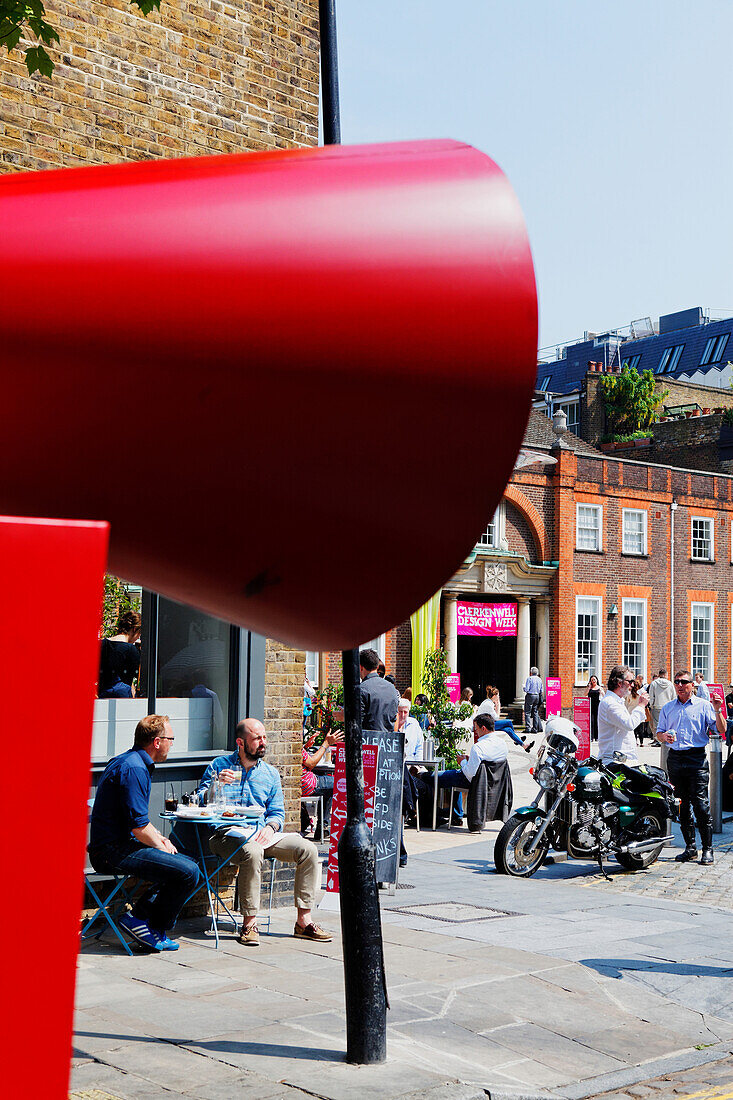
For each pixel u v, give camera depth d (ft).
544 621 103.40
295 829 27.04
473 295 5.19
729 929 25.76
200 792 24.20
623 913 27.35
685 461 142.10
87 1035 16.72
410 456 5.24
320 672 78.07
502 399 5.22
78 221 4.96
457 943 23.36
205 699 26.02
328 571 5.66
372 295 5.10
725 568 117.60
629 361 252.42
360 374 5.09
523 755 76.54
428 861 34.96
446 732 44.78
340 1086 14.66
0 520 4.49
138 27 23.80
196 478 5.24
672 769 36.09
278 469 5.22
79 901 4.53
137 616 24.85
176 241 5.00
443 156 5.51
